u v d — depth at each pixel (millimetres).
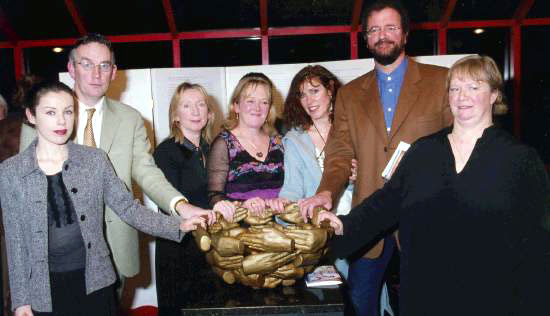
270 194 2430
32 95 1722
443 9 4941
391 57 2252
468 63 1646
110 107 2283
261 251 1716
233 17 5031
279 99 3668
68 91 1754
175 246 2389
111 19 5027
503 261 1540
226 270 1797
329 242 1937
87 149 1854
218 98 3674
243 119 2447
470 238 1578
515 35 5039
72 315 1760
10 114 2773
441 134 1752
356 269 2408
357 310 2406
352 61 3613
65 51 5113
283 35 5070
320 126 2592
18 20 4941
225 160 2414
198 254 2381
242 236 1706
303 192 2490
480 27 5066
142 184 2215
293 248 1697
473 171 1593
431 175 1687
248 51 5160
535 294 1512
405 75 2271
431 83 2223
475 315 1569
